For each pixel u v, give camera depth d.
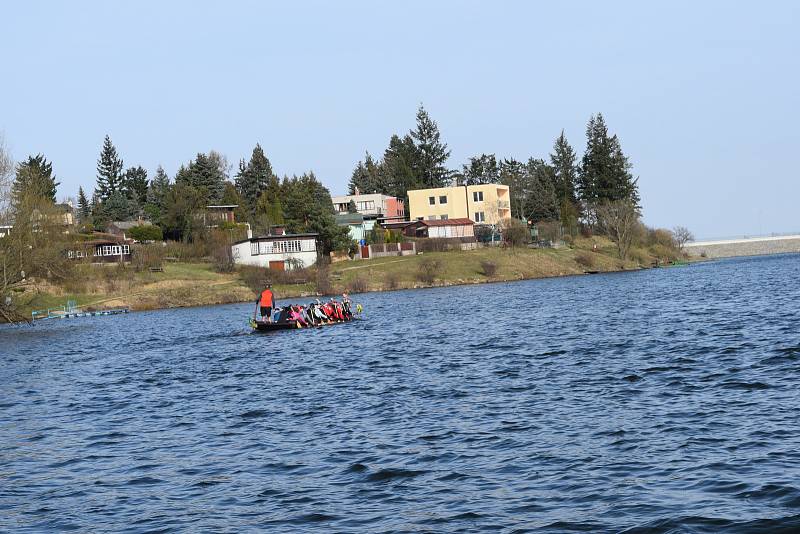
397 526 16.92
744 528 15.45
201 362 49.72
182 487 20.75
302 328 70.31
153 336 72.88
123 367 49.72
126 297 125.81
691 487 18.19
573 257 174.88
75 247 110.00
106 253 154.38
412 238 181.00
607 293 98.56
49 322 108.44
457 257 161.62
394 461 22.08
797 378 30.64
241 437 26.42
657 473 19.45
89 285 129.25
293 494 19.58
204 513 18.47
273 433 26.77
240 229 174.75
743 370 33.62
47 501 20.12
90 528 17.86
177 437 27.05
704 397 28.36
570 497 18.16
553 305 83.38
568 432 24.33
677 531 15.54
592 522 16.45
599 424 25.12
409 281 143.25
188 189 179.12
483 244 177.38
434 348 50.59
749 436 22.23
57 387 41.91
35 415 33.16
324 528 17.06
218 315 98.31
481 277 150.88
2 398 38.84
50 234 102.75
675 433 23.23
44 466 23.83
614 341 48.00
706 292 89.56
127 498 20.03
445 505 18.14
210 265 151.00
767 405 26.17
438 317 76.25
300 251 150.75
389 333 62.66
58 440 27.62
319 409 30.86
